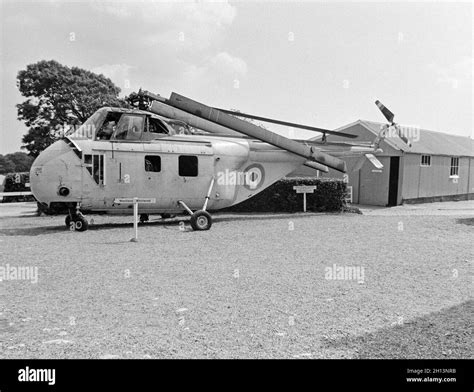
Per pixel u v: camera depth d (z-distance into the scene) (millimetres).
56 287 5555
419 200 21984
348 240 9562
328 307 4766
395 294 5305
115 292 5332
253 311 4609
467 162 25453
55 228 11625
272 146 14000
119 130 11422
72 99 28125
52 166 10719
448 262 7199
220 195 12742
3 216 15742
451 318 4410
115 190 11219
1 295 5211
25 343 3752
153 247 8578
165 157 11773
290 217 14633
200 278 6051
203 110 12562
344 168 14883
